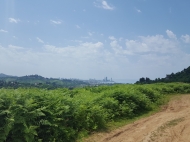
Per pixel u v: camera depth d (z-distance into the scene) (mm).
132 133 10672
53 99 10398
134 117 14461
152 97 21344
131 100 16094
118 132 10875
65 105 10523
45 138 8680
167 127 11461
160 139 9469
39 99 9867
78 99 12680
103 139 9750
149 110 17062
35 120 8766
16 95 8930
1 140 7262
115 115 13609
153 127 11664
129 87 21594
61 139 9008
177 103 21547
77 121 10539
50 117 9195
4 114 7957
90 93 17844
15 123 7898
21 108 8258
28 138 7723
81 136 9781
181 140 9398
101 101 14312
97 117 11469
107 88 22547
